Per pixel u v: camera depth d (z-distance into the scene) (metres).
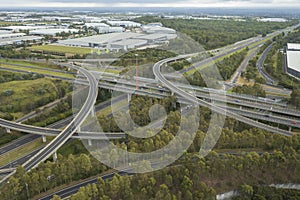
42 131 94.56
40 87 137.25
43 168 71.88
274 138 86.06
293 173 77.25
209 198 67.56
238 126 95.81
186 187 68.12
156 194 65.50
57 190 71.00
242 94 123.00
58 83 143.25
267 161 77.19
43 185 69.00
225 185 73.81
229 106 110.19
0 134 98.06
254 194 72.06
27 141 96.12
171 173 71.56
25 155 87.75
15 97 126.19
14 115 114.88
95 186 65.38
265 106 110.38
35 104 122.56
